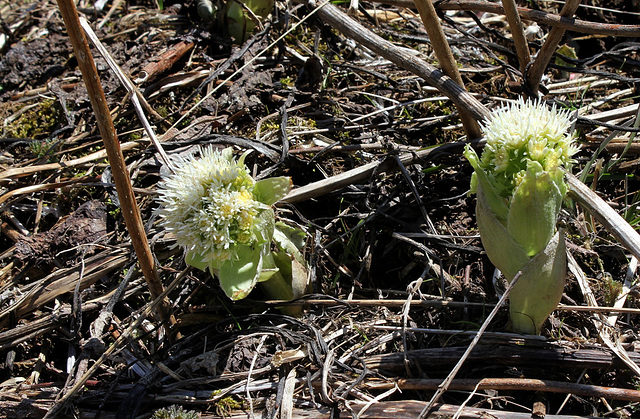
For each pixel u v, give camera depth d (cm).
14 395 52
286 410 50
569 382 50
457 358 51
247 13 68
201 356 52
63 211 61
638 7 71
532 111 49
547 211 48
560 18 57
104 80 67
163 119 64
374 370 52
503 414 49
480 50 71
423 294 56
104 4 76
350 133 64
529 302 50
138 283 56
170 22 73
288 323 54
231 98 65
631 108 62
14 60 71
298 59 68
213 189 50
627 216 58
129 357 53
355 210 60
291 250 54
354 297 57
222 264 51
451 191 60
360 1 74
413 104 65
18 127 66
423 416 48
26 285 57
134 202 48
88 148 64
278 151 60
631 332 53
